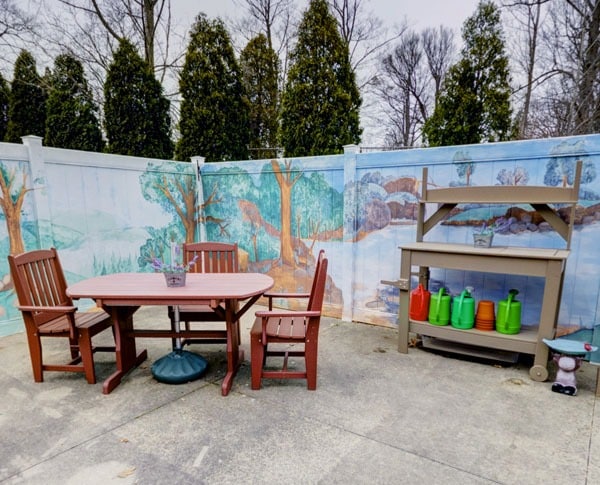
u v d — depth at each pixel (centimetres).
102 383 259
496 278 316
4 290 340
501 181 302
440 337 295
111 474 167
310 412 221
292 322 273
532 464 173
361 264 386
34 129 840
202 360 278
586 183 269
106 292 240
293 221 429
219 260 338
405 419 213
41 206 350
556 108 760
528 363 289
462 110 634
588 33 671
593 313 278
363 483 162
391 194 357
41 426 205
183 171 484
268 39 1069
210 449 186
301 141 586
